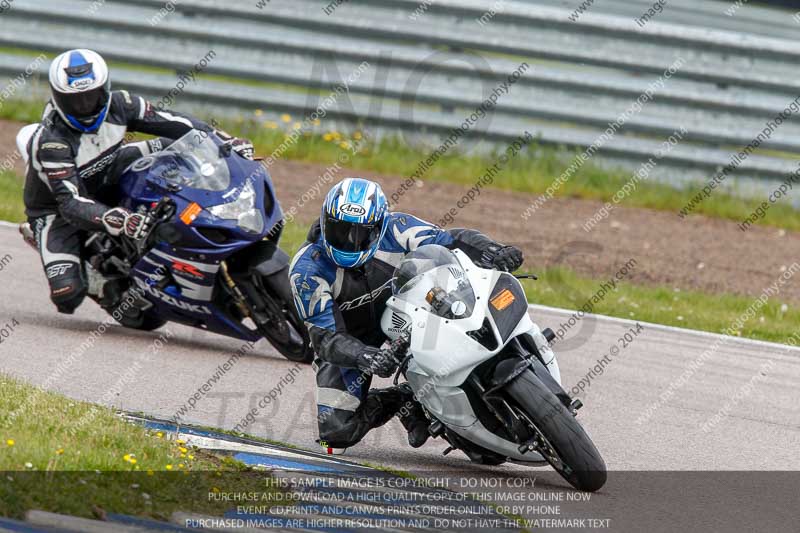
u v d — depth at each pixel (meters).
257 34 57.12
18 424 19.69
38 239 31.94
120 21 57.59
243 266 30.11
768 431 26.48
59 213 31.98
